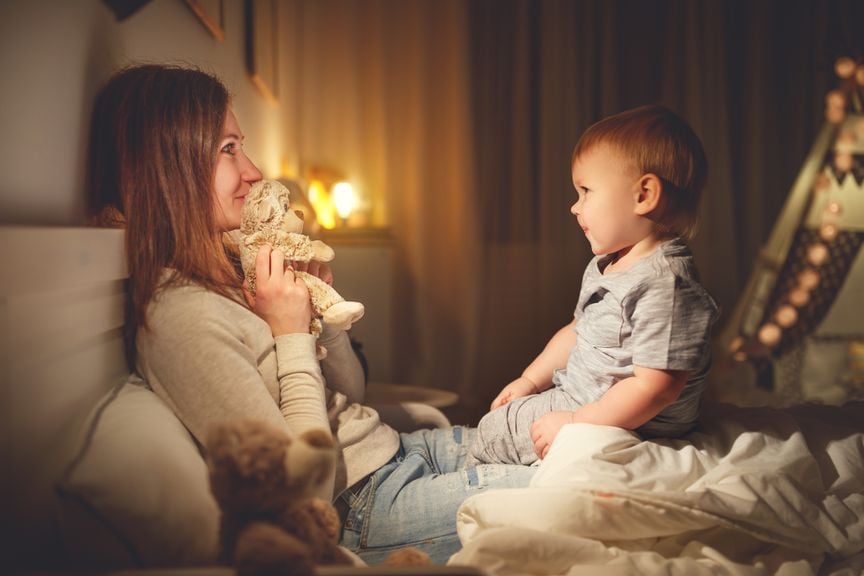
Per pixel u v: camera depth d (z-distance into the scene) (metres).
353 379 1.29
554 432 1.10
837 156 3.06
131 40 1.23
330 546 0.72
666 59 3.78
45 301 0.76
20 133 0.81
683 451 1.04
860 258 3.06
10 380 0.69
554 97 3.72
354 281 2.91
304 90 3.59
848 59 3.22
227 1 2.00
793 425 1.12
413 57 3.67
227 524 0.66
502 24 3.71
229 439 0.64
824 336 3.10
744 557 0.92
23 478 0.73
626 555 0.85
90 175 1.05
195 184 1.05
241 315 1.00
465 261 3.69
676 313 1.08
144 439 0.79
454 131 3.69
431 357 3.72
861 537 0.95
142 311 0.97
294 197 2.41
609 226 1.20
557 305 3.75
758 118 3.76
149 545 0.73
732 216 3.74
